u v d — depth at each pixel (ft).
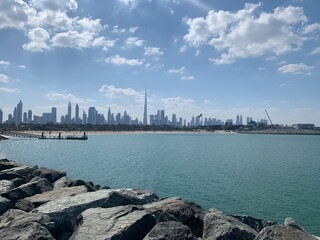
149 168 167.94
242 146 400.06
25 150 295.28
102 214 40.65
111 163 191.93
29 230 35.96
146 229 38.75
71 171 156.56
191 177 137.28
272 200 94.48
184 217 45.27
